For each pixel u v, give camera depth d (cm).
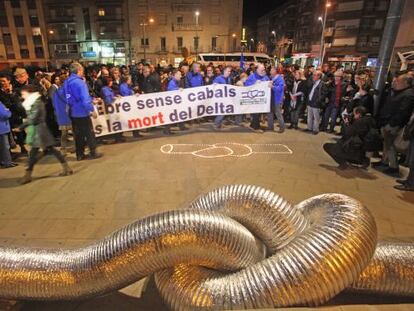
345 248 180
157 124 816
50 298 215
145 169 581
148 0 5041
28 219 399
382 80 687
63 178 538
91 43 5241
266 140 794
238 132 880
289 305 177
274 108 878
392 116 556
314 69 938
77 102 605
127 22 5156
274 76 865
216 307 184
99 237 358
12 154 680
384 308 170
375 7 5112
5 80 675
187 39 5228
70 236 360
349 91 855
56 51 5319
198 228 193
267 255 230
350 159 569
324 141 792
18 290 212
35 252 223
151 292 270
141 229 196
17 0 5022
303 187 503
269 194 230
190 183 515
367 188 502
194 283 194
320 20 5622
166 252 191
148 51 5269
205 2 5078
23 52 5272
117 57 5284
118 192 480
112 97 750
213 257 196
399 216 410
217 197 235
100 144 760
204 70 1218
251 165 605
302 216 230
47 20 5188
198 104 852
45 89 801
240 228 208
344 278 179
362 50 5306
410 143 505
